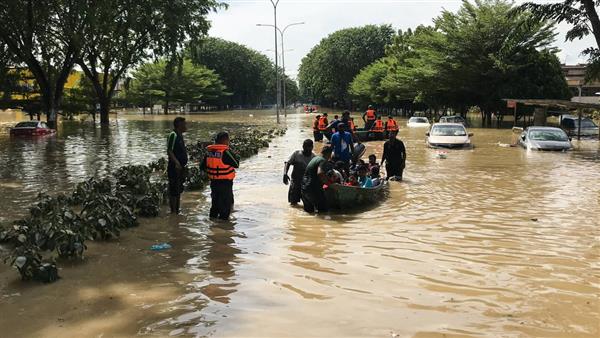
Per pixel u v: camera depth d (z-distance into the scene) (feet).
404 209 32.73
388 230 27.14
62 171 50.65
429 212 31.73
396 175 44.98
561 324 15.49
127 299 17.70
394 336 14.71
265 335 14.87
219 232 26.84
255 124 155.84
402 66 200.64
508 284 18.92
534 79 135.95
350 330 15.14
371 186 36.55
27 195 37.42
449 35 141.90
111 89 150.20
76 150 73.36
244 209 32.81
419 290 18.37
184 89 264.52
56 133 110.83
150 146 80.07
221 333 15.02
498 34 136.05
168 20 119.44
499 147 76.48
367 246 24.00
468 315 16.17
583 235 25.86
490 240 24.99
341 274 20.10
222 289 18.57
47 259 21.91
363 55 319.27
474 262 21.50
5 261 21.11
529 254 22.63
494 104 140.67
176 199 31.14
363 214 31.40
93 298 17.83
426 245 24.12
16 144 83.76
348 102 343.46
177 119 31.07
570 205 33.58
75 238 22.31
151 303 17.33
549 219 29.50
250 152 64.59
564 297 17.63
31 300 17.70
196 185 39.52
